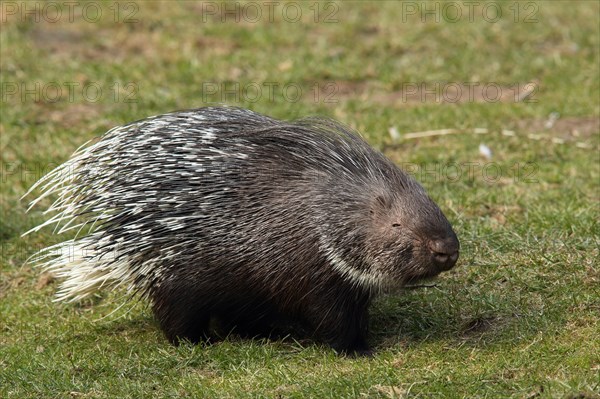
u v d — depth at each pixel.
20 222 12.91
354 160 9.17
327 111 16.67
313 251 8.90
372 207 8.84
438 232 8.64
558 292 10.03
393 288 9.01
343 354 9.19
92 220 9.62
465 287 10.41
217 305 9.42
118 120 16.12
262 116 9.80
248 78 18.38
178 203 9.14
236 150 9.23
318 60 19.22
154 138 9.42
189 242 9.13
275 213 8.98
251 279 9.14
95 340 10.14
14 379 9.12
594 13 21.88
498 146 15.04
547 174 13.84
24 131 15.77
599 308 9.59
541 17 21.56
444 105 16.97
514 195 13.02
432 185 13.62
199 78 18.27
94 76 18.12
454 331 9.58
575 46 20.02
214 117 9.59
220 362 9.23
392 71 18.81
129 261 9.40
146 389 8.80
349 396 8.13
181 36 20.27
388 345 9.43
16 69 18.31
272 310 9.55
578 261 10.61
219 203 9.08
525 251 11.05
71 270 9.88
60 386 8.90
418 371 8.62
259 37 20.19
